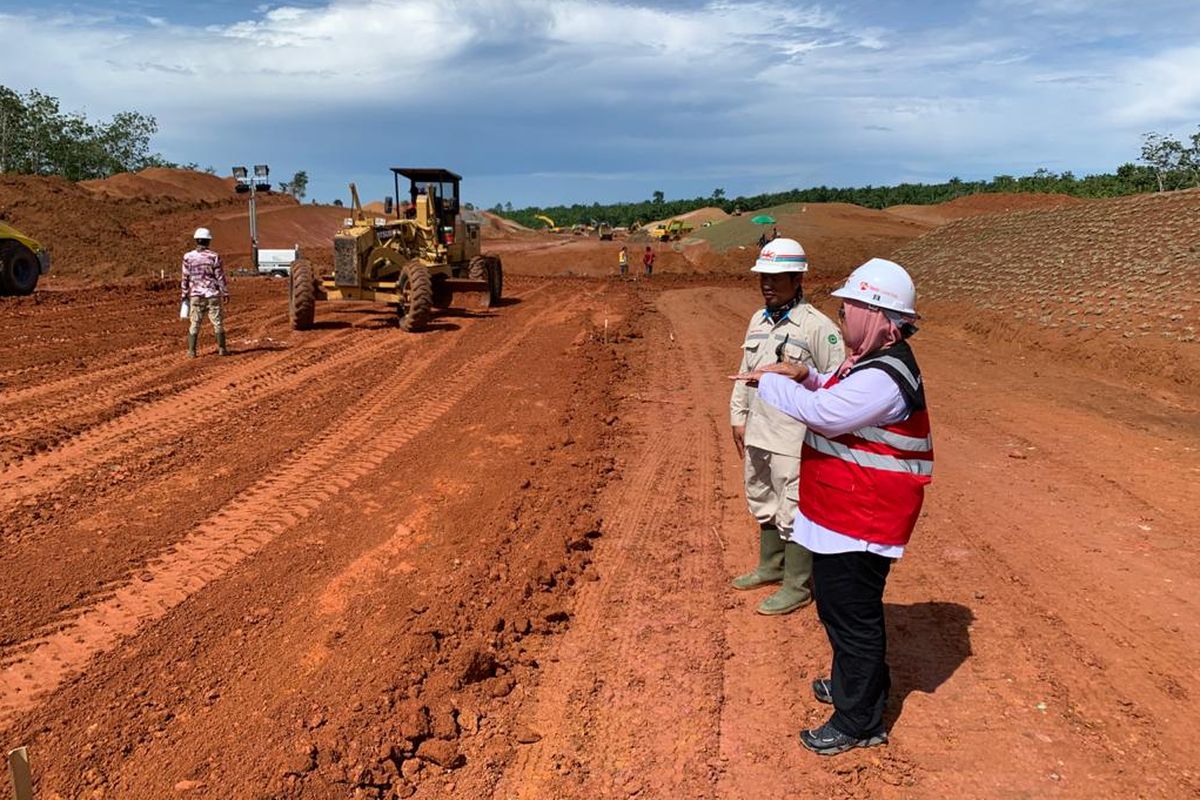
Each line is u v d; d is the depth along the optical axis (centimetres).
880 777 309
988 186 9650
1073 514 572
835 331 416
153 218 4506
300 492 617
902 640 407
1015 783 304
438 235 1736
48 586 455
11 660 381
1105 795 296
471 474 663
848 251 4147
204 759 308
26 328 1377
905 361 288
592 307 1953
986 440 764
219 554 502
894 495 293
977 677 373
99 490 614
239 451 719
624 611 442
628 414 887
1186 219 1619
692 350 1338
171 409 866
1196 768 309
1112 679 370
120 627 412
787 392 296
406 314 1461
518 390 985
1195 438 762
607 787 307
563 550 512
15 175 3300
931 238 2478
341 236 1444
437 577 472
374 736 325
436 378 1052
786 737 335
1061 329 1270
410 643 391
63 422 798
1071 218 2012
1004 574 479
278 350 1245
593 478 657
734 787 306
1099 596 449
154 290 2081
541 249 4991
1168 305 1185
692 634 417
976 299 1633
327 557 500
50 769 303
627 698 363
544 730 341
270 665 376
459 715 347
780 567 462
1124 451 721
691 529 557
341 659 380
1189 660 384
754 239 4469
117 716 337
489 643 400
